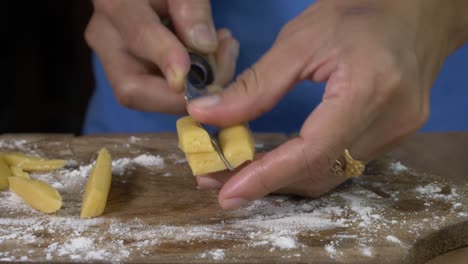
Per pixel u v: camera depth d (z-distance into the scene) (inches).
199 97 17.8
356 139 17.6
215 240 17.2
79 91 45.2
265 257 16.7
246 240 17.2
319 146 17.0
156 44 19.8
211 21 20.5
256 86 17.3
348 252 16.9
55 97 44.9
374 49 17.0
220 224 17.7
